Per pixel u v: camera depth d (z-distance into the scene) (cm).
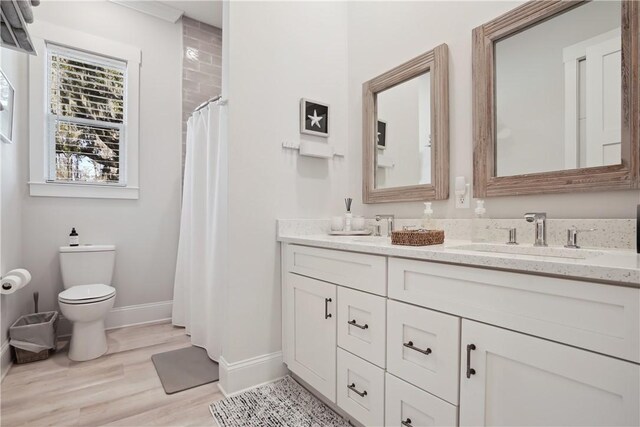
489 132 146
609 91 115
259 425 144
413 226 180
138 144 281
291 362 179
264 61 188
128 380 184
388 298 122
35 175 238
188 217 267
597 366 72
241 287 176
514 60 140
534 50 134
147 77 287
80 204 256
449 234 161
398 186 189
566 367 77
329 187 215
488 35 146
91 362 206
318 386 157
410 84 184
